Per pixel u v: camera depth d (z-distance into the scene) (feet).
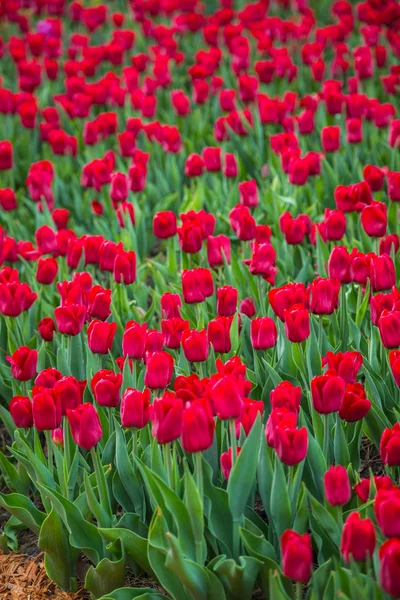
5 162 22.52
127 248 19.49
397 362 11.07
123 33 32.35
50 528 11.95
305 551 9.18
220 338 12.21
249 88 25.13
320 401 10.82
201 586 10.46
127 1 42.47
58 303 17.95
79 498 12.30
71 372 14.52
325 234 15.61
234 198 21.62
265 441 11.02
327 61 32.94
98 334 12.51
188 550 10.71
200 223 16.98
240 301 16.58
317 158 20.12
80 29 40.16
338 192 16.56
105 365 15.52
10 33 39.88
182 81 31.63
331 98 23.34
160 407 9.90
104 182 20.88
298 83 30.19
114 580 11.69
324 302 12.80
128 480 12.07
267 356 13.73
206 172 24.03
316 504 10.40
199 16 33.60
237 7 41.11
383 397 13.14
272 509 10.65
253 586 10.91
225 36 30.89
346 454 11.87
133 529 12.03
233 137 23.44
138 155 20.81
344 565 10.41
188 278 13.66
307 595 10.54
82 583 12.72
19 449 13.60
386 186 21.30
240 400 10.03
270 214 20.66
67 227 22.67
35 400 11.05
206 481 10.95
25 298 14.60
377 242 15.26
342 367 11.21
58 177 24.50
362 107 22.99
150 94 27.27
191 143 25.36
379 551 8.62
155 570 10.77
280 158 22.30
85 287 14.99
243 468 10.52
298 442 9.96
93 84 27.02
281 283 17.20
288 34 31.94
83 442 11.08
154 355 11.01
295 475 10.94
